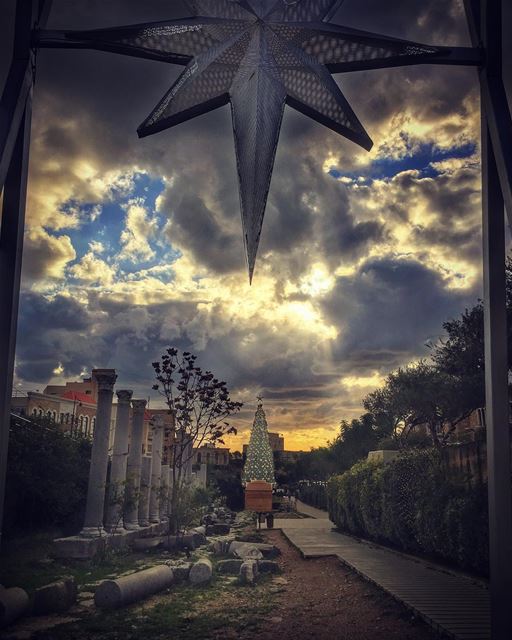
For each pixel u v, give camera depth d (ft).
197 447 62.69
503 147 18.01
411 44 20.06
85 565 44.52
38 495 54.13
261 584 40.47
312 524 103.76
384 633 26.13
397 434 108.99
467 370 71.05
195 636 26.05
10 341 17.67
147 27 20.06
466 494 37.37
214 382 63.00
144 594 34.35
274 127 20.27
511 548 16.94
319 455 191.11
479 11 20.43
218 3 21.06
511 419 44.14
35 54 19.88
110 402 53.16
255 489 101.40
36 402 139.03
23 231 18.76
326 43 20.92
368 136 21.04
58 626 27.12
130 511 63.52
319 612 31.14
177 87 20.52
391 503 51.24
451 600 29.66
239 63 21.06
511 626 16.57
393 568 42.52
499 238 18.57
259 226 19.67
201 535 62.13
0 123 17.70
